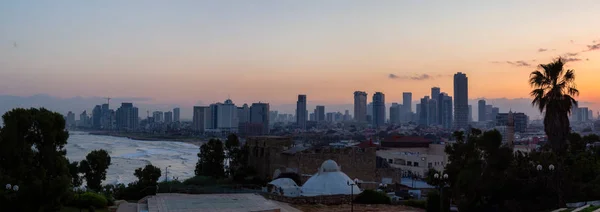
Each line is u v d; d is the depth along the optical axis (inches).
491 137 2069.4
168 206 2187.5
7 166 1796.3
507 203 2006.6
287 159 3909.9
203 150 4574.3
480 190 2032.5
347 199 2839.6
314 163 3907.5
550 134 2025.1
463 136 2444.6
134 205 2410.2
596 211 1620.3
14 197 1712.6
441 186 2235.5
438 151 6323.8
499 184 2009.1
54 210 1845.5
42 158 1867.6
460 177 2108.8
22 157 1819.6
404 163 5467.5
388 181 4057.6
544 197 1983.3
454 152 2340.1
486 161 2090.3
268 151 4215.1
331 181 3110.2
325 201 2797.7
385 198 2847.0
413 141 7268.7
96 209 2237.9
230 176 4517.7
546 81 2043.6
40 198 1761.8
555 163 1955.0
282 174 3668.8
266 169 4229.8
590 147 3486.7
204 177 4062.5
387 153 5846.5
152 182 3631.9
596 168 2322.8
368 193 2856.8
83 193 2343.8
